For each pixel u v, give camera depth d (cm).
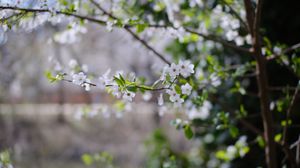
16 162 449
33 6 172
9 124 486
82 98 568
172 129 550
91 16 227
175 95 147
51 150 569
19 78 490
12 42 422
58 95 585
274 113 317
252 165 341
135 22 194
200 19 252
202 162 388
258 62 209
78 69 221
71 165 564
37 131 560
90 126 604
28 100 556
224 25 239
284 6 330
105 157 296
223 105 237
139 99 369
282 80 329
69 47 480
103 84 152
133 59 545
